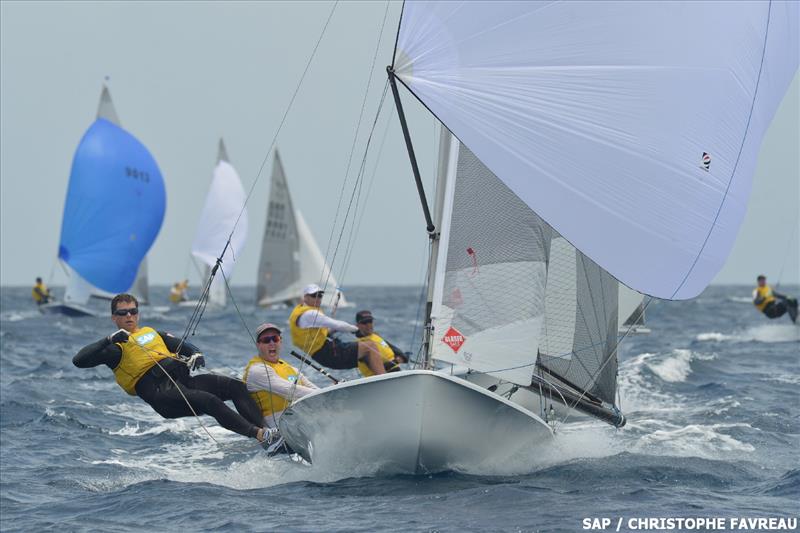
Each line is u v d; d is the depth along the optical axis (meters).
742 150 34.78
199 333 117.19
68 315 148.38
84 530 28.05
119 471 36.53
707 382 61.97
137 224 136.12
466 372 42.59
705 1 33.47
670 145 32.91
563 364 39.53
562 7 32.31
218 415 34.34
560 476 33.44
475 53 32.16
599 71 32.44
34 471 36.50
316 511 29.41
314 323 42.66
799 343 95.81
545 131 32.06
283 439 34.94
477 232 34.16
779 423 43.97
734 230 35.00
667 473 33.75
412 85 32.06
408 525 27.59
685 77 33.09
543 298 34.25
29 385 60.72
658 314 172.12
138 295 179.75
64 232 135.88
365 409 31.97
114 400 55.75
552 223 32.00
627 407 51.44
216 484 33.75
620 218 32.47
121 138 135.50
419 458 32.75
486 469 34.00
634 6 32.66
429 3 32.12
